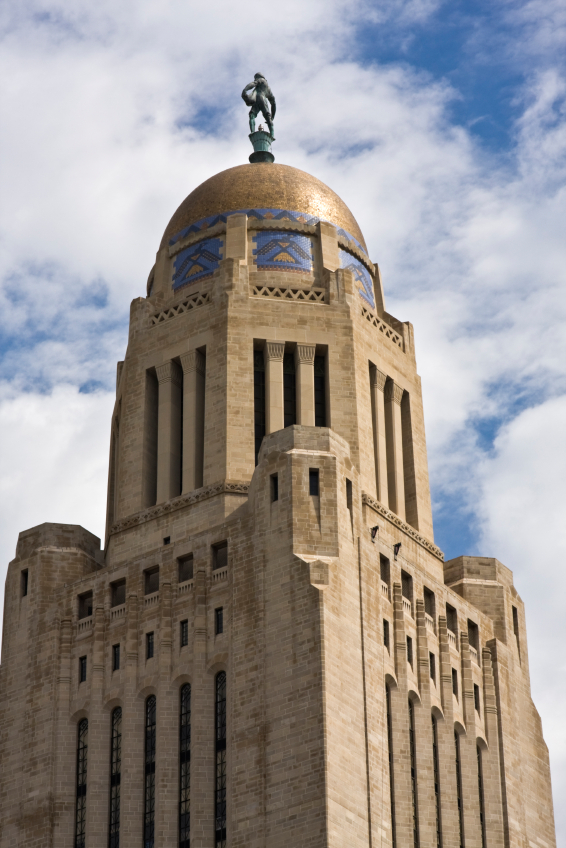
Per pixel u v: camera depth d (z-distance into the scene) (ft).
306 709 269.64
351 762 270.26
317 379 318.24
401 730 288.92
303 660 273.33
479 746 307.99
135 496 313.32
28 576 311.68
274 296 321.11
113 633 297.74
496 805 303.27
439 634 307.37
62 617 303.48
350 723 273.33
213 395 312.09
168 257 336.70
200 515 302.86
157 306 330.54
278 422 309.83
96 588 302.86
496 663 316.60
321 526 284.82
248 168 343.05
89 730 291.58
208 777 279.08
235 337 315.58
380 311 342.03
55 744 293.02
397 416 328.70
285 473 288.51
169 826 277.85
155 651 291.99
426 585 308.60
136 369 324.19
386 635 294.87
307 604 276.82
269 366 314.55
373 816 270.67
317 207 337.31
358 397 315.58
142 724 288.92
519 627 333.21
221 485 302.45
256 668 278.46
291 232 331.16
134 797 283.38
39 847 285.43
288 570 281.13
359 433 312.50
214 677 286.25
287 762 268.21
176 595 294.87
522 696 326.44
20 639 306.35
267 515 287.89
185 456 311.06
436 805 293.23
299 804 264.11
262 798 268.41
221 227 331.57
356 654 280.72
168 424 316.40
